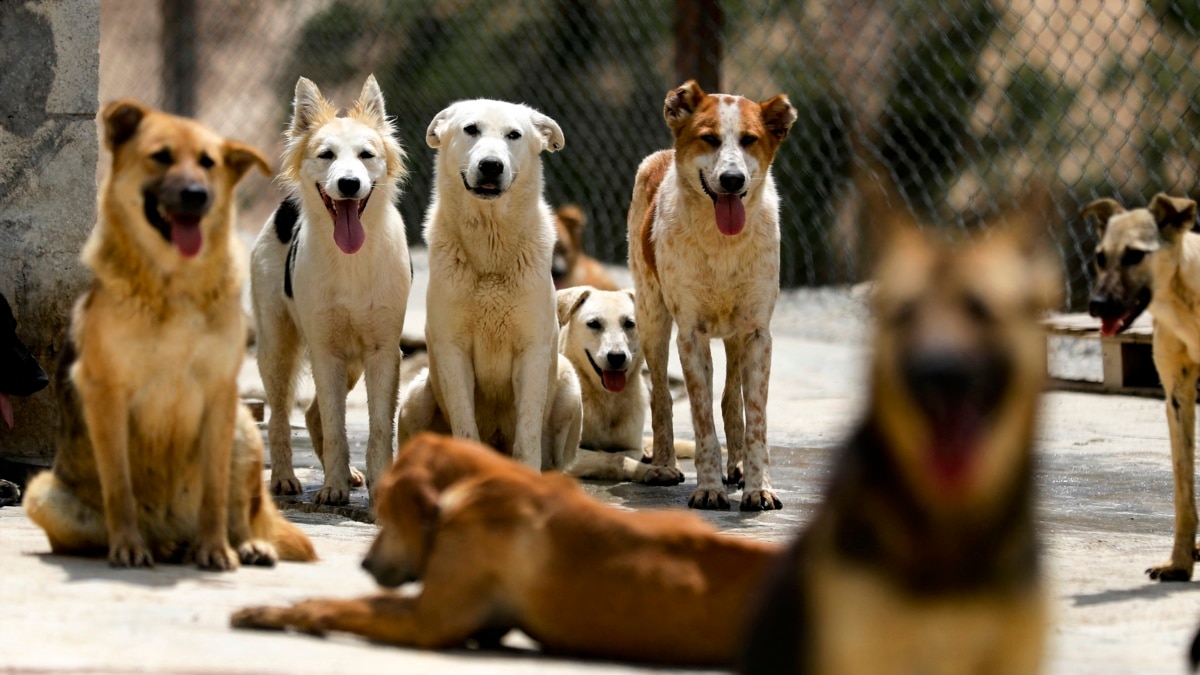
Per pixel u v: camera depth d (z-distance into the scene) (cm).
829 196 1692
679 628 434
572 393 1065
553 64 2162
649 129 1958
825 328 1686
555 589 448
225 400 632
